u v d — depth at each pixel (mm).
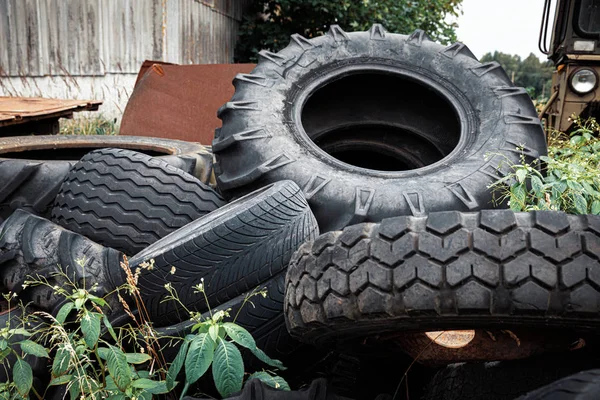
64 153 4750
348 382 2320
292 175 2980
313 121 3947
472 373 2021
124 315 2244
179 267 2270
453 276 1579
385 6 13406
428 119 3982
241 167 3125
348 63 3758
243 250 2342
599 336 1651
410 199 2848
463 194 2908
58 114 5789
